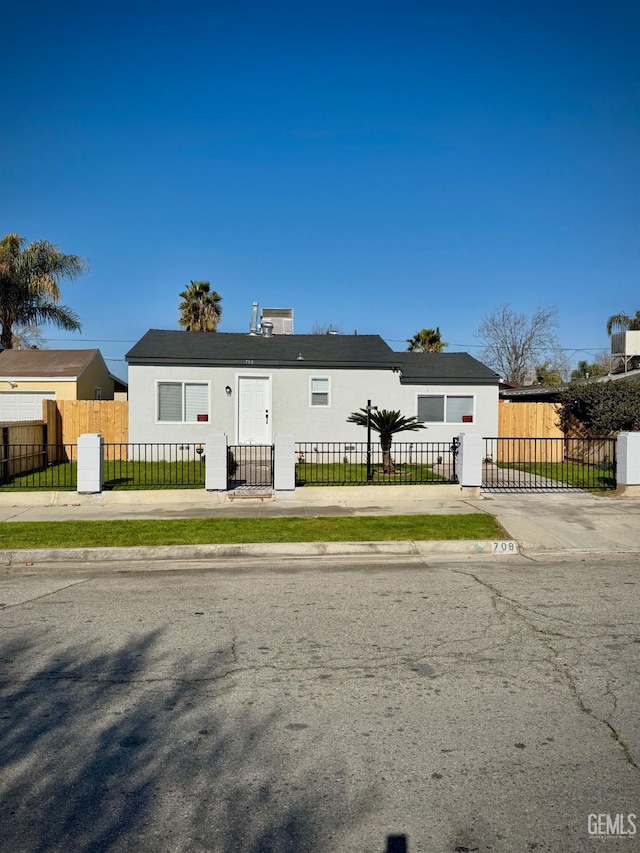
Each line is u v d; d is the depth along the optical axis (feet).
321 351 67.77
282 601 21.66
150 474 52.60
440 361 71.61
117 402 66.59
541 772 11.07
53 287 96.48
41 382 72.02
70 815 10.00
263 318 79.30
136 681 14.99
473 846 9.23
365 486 42.68
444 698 13.93
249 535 31.14
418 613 20.11
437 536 31.09
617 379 77.46
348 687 14.55
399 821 9.78
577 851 9.12
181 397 63.52
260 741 12.17
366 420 52.80
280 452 41.65
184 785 10.77
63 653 16.85
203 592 22.97
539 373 147.74
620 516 35.86
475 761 11.42
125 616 20.10
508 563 27.76
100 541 30.07
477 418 66.74
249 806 10.18
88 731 12.62
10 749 11.98
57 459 62.95
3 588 23.82
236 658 16.38
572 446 66.64
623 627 18.57
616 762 11.38
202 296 122.62
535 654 16.46
